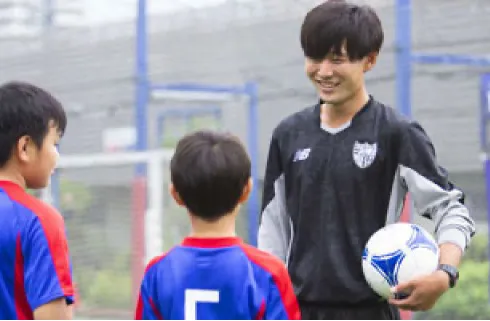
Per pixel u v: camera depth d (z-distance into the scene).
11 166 5.35
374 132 5.79
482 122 16.14
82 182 21.03
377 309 5.77
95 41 21.34
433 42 17.86
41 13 22.02
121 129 22.73
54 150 5.48
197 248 4.83
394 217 5.78
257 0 20.44
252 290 4.71
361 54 5.73
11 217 5.14
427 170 5.64
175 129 25.16
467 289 15.41
